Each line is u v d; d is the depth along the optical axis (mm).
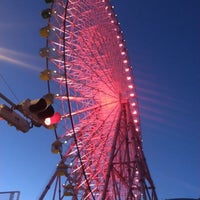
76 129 33812
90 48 35562
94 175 34281
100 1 37500
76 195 32344
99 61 36031
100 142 35500
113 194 34719
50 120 12406
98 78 35969
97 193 34188
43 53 30844
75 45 34125
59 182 31656
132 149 37188
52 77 30531
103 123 36250
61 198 31344
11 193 17703
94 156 34812
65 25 30828
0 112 11242
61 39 32500
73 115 33438
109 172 32531
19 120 11688
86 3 35875
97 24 36469
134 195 34531
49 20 31391
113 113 37125
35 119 11930
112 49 37375
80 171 33094
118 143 36000
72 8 34094
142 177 34344
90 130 35438
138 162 34906
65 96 31297
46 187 33906
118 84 37500
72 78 33000
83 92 35438
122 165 35844
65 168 31094
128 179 33875
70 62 33281
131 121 37531
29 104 11406
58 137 29859
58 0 32219
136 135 37219
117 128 35031
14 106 11508
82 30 35125
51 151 29422
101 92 36594
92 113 36312
